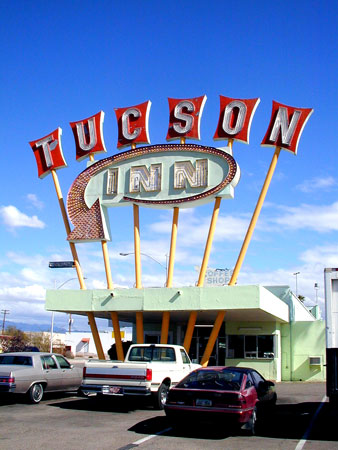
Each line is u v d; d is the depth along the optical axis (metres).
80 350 83.75
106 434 11.28
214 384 11.73
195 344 35.22
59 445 10.02
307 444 10.32
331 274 12.23
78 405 16.33
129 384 14.74
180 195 27.80
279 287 33.16
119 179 29.36
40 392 16.47
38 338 70.44
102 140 31.06
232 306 24.47
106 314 31.03
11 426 12.20
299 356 31.75
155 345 16.91
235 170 26.91
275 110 28.05
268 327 30.83
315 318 44.38
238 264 26.05
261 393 12.54
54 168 31.55
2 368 15.93
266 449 9.80
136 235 28.44
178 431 11.76
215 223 26.80
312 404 17.14
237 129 27.92
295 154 27.25
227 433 11.52
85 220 29.30
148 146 29.08
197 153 28.16
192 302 25.22
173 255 27.59
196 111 29.30
